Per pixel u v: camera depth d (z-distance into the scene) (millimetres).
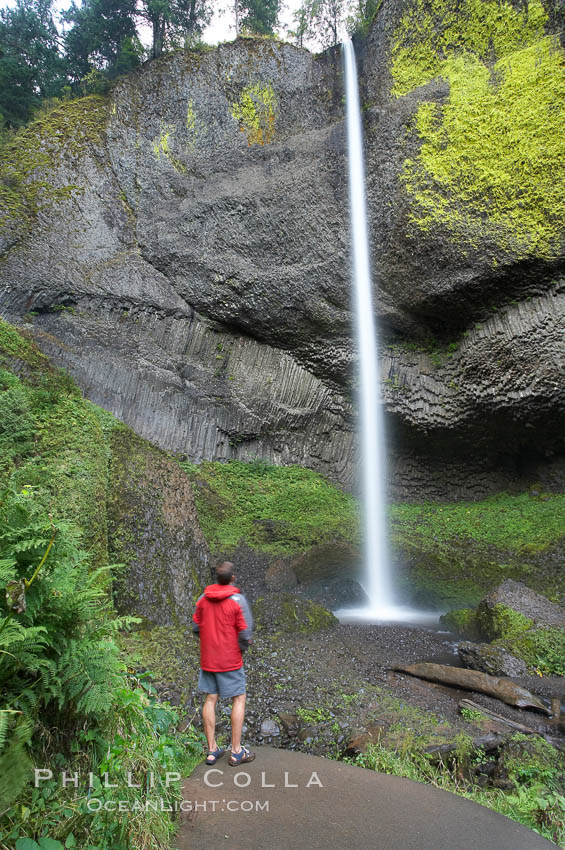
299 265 17656
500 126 14508
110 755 2559
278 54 19641
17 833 2064
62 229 17344
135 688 3717
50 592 2607
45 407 8797
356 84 18078
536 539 13797
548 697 6633
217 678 3814
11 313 15727
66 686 2463
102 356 16203
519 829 3102
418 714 5617
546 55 14273
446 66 15812
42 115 19766
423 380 17172
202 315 18719
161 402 16875
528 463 17375
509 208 14289
